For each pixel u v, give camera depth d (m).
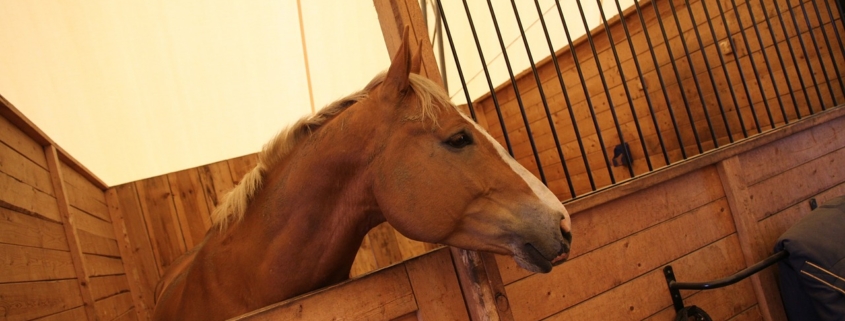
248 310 1.42
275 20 3.53
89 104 3.29
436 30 4.61
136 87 3.40
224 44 3.50
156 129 3.67
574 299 1.60
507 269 1.52
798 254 1.69
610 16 3.57
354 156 1.34
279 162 1.48
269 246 1.41
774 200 2.01
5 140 1.64
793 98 2.21
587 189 4.28
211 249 1.54
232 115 3.90
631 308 1.69
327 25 3.75
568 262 1.61
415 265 1.42
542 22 1.85
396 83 1.31
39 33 2.84
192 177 3.48
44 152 2.08
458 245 1.29
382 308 1.37
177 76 3.50
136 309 3.03
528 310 1.53
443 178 1.26
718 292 1.86
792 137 2.12
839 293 1.61
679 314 1.72
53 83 3.07
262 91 3.90
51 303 1.54
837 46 2.57
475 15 4.35
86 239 2.30
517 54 4.49
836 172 2.23
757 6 2.67
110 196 3.22
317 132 1.43
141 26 3.14
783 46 2.61
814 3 2.34
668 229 1.80
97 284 2.20
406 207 1.27
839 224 1.74
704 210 1.88
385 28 1.64
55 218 1.93
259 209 1.46
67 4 2.81
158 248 3.29
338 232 1.39
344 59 4.06
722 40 2.84
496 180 1.26
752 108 2.12
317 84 4.11
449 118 1.30
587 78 3.86
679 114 3.23
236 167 3.61
